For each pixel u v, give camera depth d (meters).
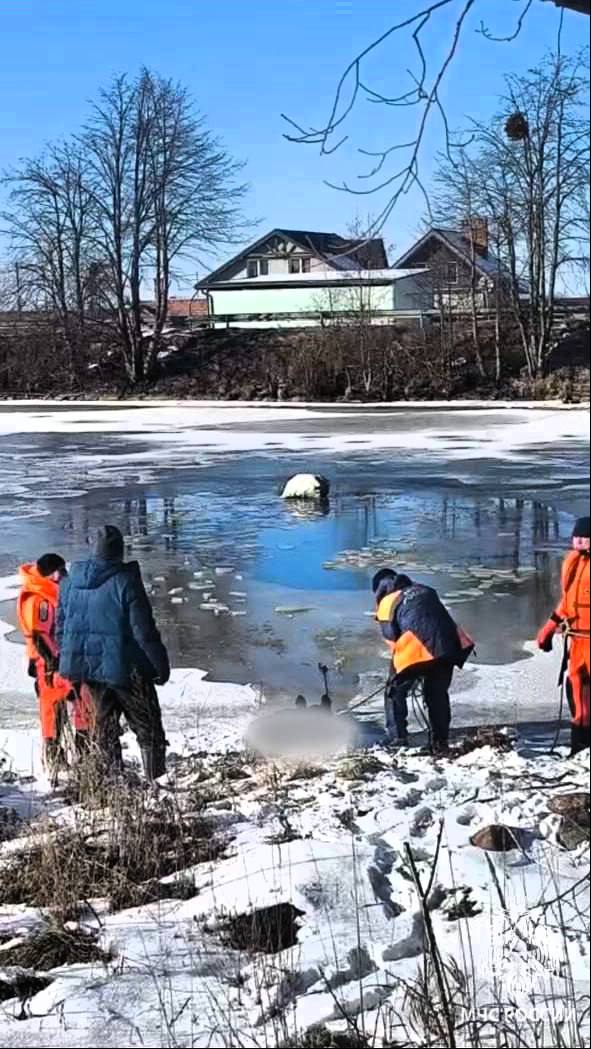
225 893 4.84
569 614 7.51
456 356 56.81
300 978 4.02
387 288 61.06
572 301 55.56
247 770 7.48
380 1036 3.61
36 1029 3.85
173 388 61.69
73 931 4.67
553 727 9.36
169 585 16.12
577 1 3.04
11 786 7.69
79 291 64.69
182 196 63.25
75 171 64.00
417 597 8.44
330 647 12.72
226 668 11.99
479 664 11.76
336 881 4.78
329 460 31.19
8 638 13.48
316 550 18.61
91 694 7.44
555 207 47.56
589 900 4.30
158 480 28.02
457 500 23.64
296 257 72.56
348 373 57.00
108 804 6.44
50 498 25.28
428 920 3.81
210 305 74.06
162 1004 3.79
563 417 43.22
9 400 62.16
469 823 5.50
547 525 20.58
